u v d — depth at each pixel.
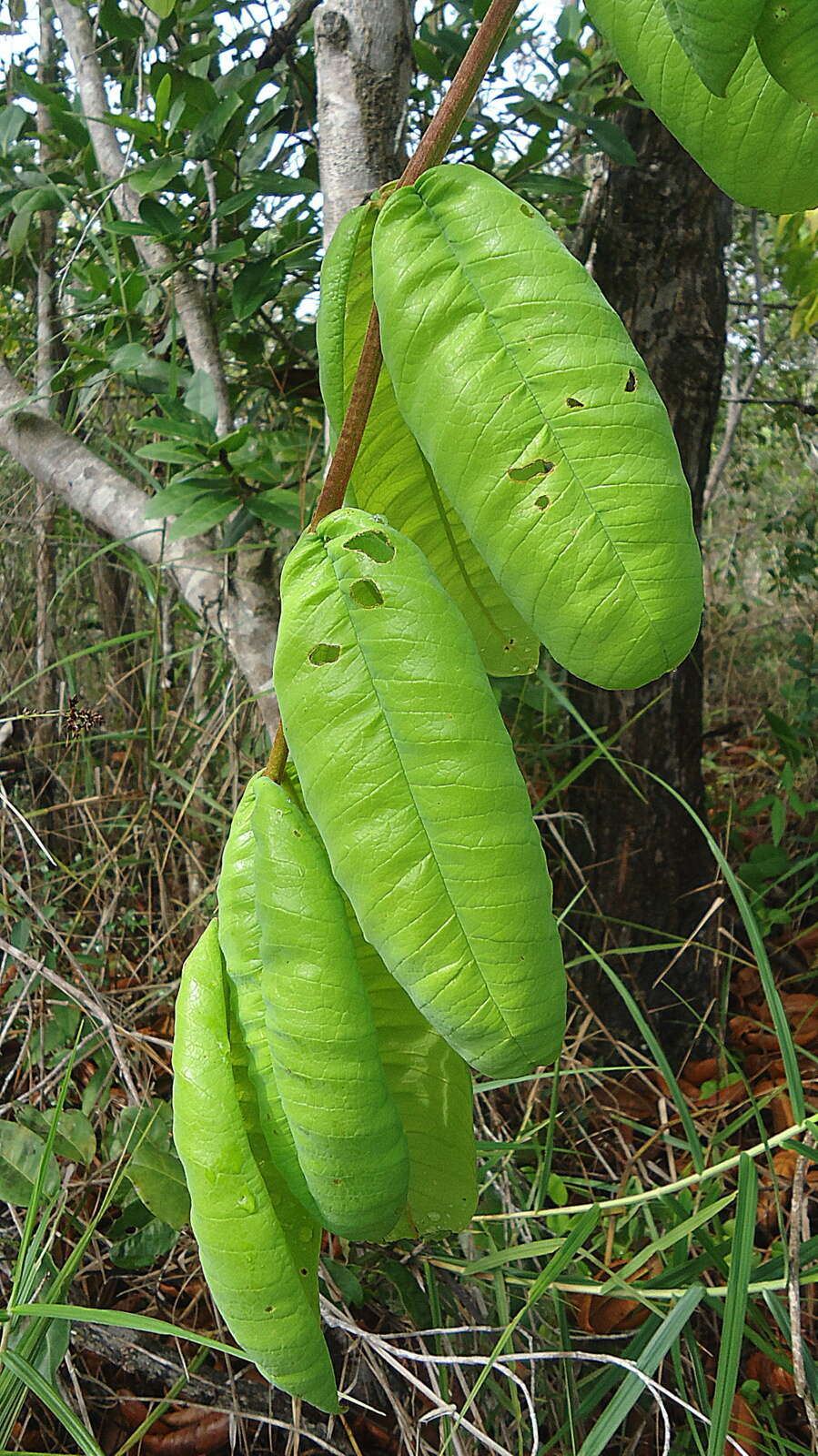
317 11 0.82
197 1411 0.93
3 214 1.32
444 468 0.34
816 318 2.02
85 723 1.31
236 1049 0.44
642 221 1.51
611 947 1.59
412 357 0.35
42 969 1.04
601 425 0.33
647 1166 1.17
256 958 0.43
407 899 0.35
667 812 1.59
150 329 1.36
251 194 1.13
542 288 0.34
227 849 0.44
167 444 1.03
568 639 0.33
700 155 0.33
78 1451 0.90
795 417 2.66
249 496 1.00
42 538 1.46
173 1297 1.00
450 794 0.35
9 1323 0.76
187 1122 0.43
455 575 0.48
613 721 1.58
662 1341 0.73
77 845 1.53
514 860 0.35
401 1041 0.47
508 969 0.35
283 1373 0.43
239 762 1.32
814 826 1.99
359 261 0.41
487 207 0.35
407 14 0.82
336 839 0.36
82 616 1.74
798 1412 1.01
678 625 0.33
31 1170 0.92
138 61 1.24
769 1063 1.51
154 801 1.29
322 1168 0.40
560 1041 0.36
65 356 1.53
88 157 1.34
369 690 0.36
